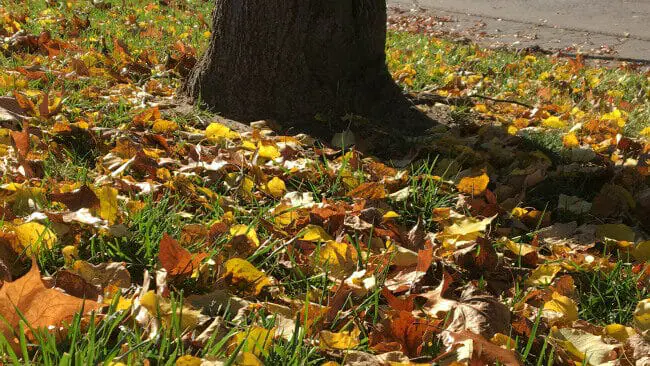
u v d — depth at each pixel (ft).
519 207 11.04
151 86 15.44
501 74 25.00
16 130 11.69
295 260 8.36
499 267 8.71
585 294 8.43
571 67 28.07
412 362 6.35
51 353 5.68
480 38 42.80
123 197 9.37
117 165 10.47
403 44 31.32
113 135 11.80
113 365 5.27
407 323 6.56
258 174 10.74
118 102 13.74
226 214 9.05
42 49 18.21
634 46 40.88
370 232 8.88
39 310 5.69
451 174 11.96
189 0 35.09
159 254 7.09
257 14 13.71
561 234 10.14
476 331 6.82
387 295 7.02
